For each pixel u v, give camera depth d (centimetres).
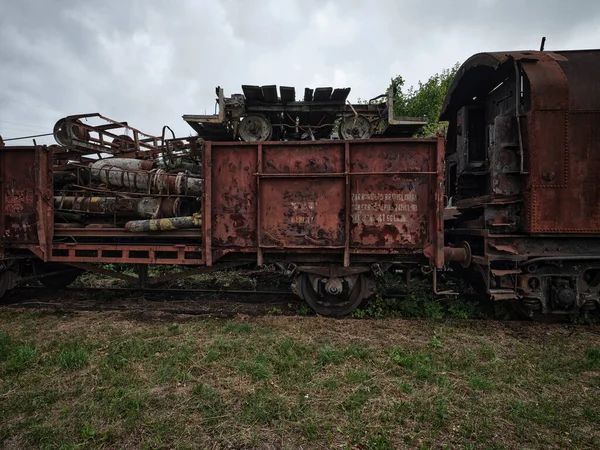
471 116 724
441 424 295
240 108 672
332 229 549
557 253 525
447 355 421
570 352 436
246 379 366
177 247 592
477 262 552
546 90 502
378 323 537
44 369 386
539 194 506
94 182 687
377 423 296
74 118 690
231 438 277
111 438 278
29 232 619
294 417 302
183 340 467
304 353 427
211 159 559
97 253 641
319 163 547
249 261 598
